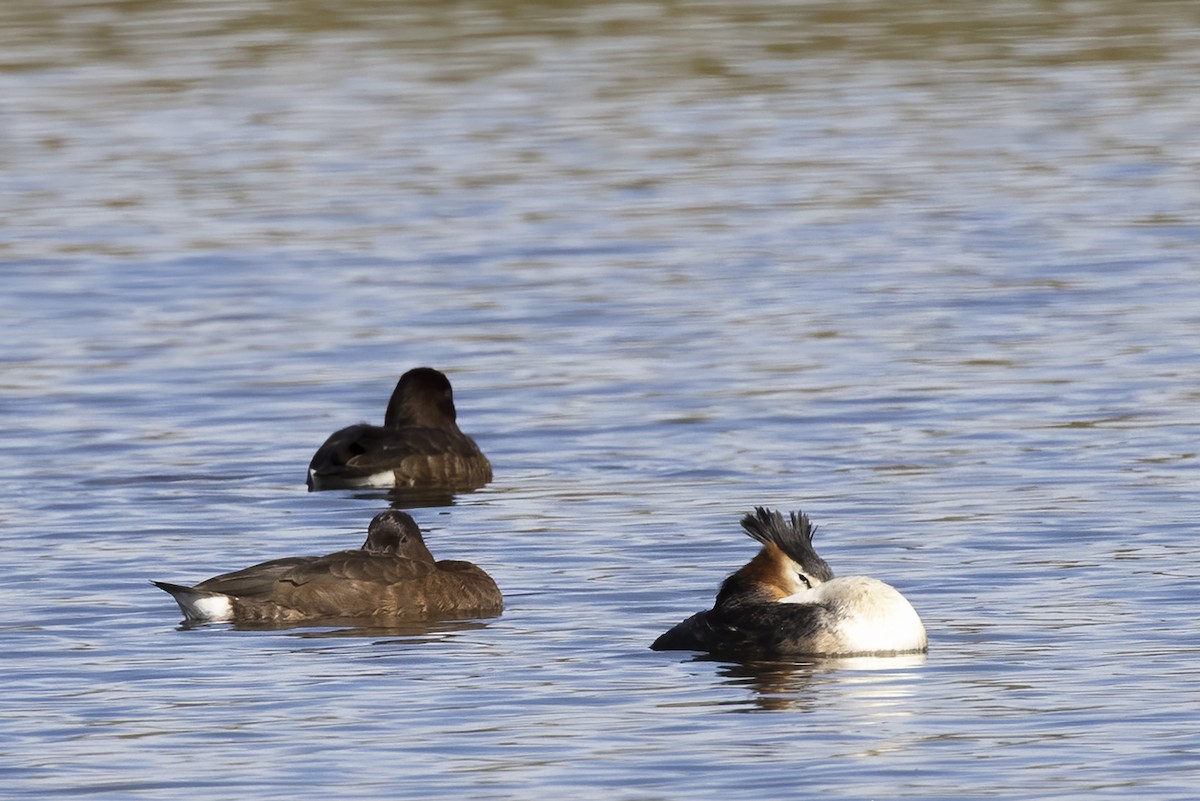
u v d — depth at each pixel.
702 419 25.09
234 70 51.72
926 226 37.06
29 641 16.53
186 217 38.72
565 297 32.41
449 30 56.09
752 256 35.03
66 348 29.59
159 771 13.34
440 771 13.28
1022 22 56.41
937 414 25.02
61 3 59.22
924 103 47.94
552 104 48.16
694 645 16.20
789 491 21.67
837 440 23.92
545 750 13.67
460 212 38.84
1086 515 20.33
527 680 15.34
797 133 45.19
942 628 16.67
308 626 17.14
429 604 17.41
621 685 15.19
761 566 16.69
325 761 13.50
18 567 18.98
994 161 42.47
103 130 46.31
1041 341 28.88
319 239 36.94
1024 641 16.20
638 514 20.94
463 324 30.81
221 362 28.72
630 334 29.89
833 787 12.90
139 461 23.58
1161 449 23.06
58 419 25.56
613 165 42.59
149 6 59.03
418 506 21.75
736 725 14.18
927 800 12.66
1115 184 40.19
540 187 40.84
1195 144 43.59
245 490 22.42
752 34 55.38
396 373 28.08
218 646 16.44
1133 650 15.86
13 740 14.00
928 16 57.06
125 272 34.59
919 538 19.61
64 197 40.47
